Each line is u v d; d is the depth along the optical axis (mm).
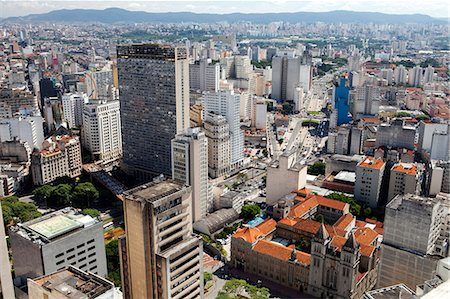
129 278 191500
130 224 180375
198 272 192625
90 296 148625
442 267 177250
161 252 178625
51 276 162750
